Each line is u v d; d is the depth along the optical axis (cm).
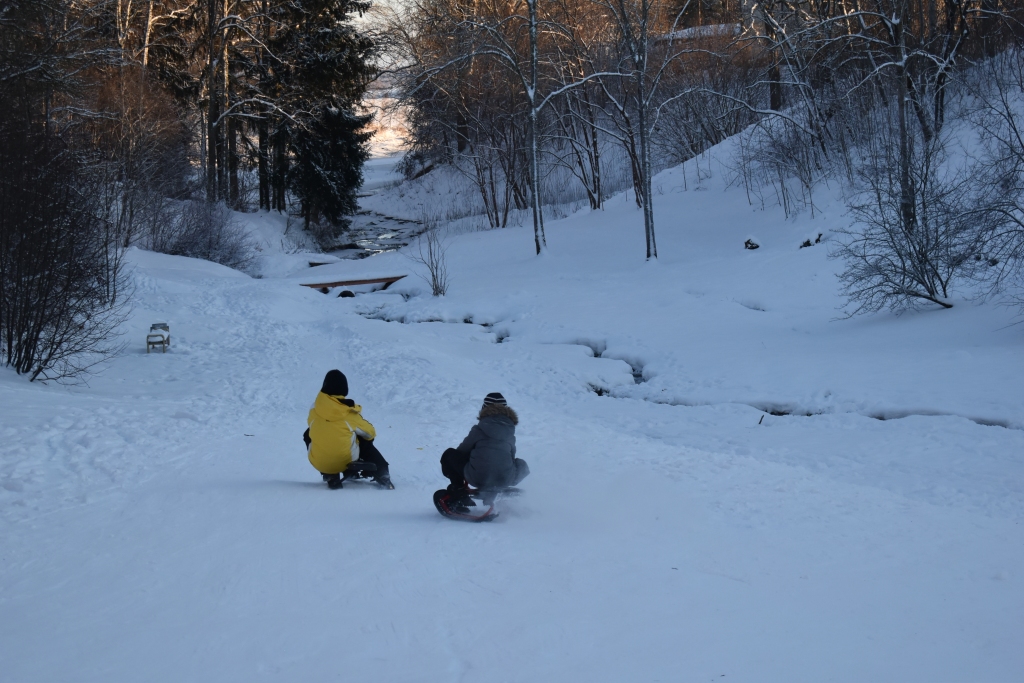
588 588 471
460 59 2670
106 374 1339
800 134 2836
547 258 2642
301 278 2598
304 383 1384
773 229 2464
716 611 444
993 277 1505
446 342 1856
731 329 1741
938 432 1009
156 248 2820
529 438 1005
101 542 530
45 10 2119
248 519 589
